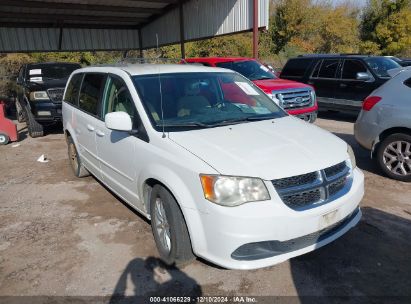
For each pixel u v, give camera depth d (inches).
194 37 540.1
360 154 250.4
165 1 535.8
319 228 107.0
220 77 163.0
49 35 677.9
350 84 366.9
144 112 132.0
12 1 475.5
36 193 197.2
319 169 108.6
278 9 1317.7
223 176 102.1
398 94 195.5
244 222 98.9
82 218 163.5
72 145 218.1
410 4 1232.8
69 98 213.9
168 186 113.0
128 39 764.6
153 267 123.6
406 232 141.6
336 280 114.0
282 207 101.1
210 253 105.9
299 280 114.4
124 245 138.5
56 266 126.3
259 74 357.1
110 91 159.2
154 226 129.0
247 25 424.8
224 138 121.0
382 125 198.8
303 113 309.9
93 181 213.8
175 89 145.3
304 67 413.4
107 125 131.7
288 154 111.6
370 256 126.2
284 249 105.8
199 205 104.9
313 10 1368.1
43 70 386.6
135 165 133.6
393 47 1209.4
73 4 522.6
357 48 1382.9
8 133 320.2
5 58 907.4
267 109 157.0
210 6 483.5
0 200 188.9
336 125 361.7
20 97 394.0
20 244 142.5
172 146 117.3
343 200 112.2
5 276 121.6
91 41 720.3
